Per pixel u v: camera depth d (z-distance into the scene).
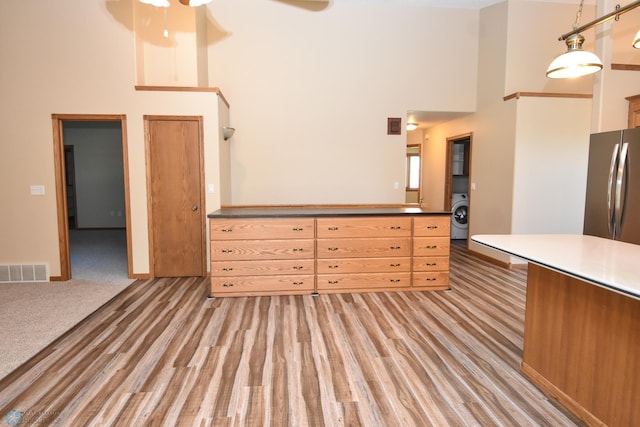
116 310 3.08
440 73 5.11
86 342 2.49
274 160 4.93
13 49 3.70
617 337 1.55
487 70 4.96
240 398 1.87
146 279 4.00
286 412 1.76
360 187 5.10
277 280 3.44
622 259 1.63
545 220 4.54
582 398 1.73
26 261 3.90
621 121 3.40
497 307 3.19
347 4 4.89
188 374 2.09
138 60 3.91
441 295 3.51
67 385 1.97
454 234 6.84
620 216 2.59
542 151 4.46
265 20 4.78
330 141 5.00
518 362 2.25
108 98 3.83
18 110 3.75
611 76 3.34
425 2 4.88
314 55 4.89
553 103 4.42
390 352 2.37
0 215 3.84
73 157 7.98
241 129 4.85
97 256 5.19
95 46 3.76
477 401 1.86
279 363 2.22
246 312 3.04
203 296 3.44
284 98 4.88
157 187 3.97
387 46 5.00
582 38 2.28
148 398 1.86
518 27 4.61
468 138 5.78
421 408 1.80
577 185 4.54
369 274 3.54
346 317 2.94
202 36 4.45
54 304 3.21
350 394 1.91
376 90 5.02
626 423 1.52
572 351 1.78
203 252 4.07
